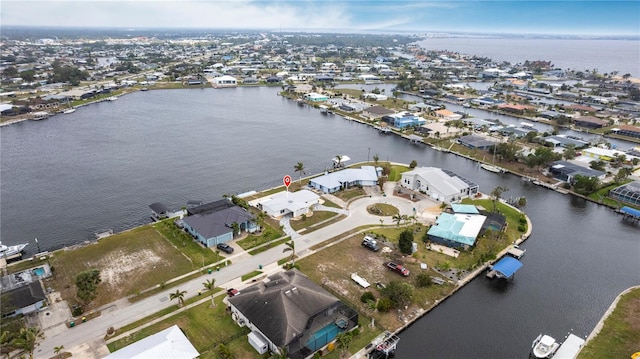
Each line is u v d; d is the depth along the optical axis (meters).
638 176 161.12
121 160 175.62
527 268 101.81
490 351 74.94
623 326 80.19
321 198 136.00
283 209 122.25
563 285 95.12
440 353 73.94
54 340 71.69
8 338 68.38
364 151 197.25
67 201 136.38
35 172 160.75
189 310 80.50
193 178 157.88
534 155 171.12
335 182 143.00
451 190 136.38
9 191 143.25
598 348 74.31
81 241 112.31
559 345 75.50
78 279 79.12
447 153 197.12
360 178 147.25
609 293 92.44
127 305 81.50
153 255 100.12
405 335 77.88
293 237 110.12
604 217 132.00
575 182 150.62
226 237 106.44
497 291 92.19
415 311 83.19
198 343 72.12
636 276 99.38
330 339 73.50
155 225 116.12
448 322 81.88
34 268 93.94
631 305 87.00
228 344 72.19
